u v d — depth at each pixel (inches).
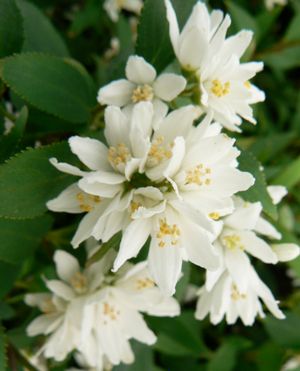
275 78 10.1
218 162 4.7
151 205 4.5
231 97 5.2
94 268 5.8
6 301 6.5
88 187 4.4
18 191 4.8
